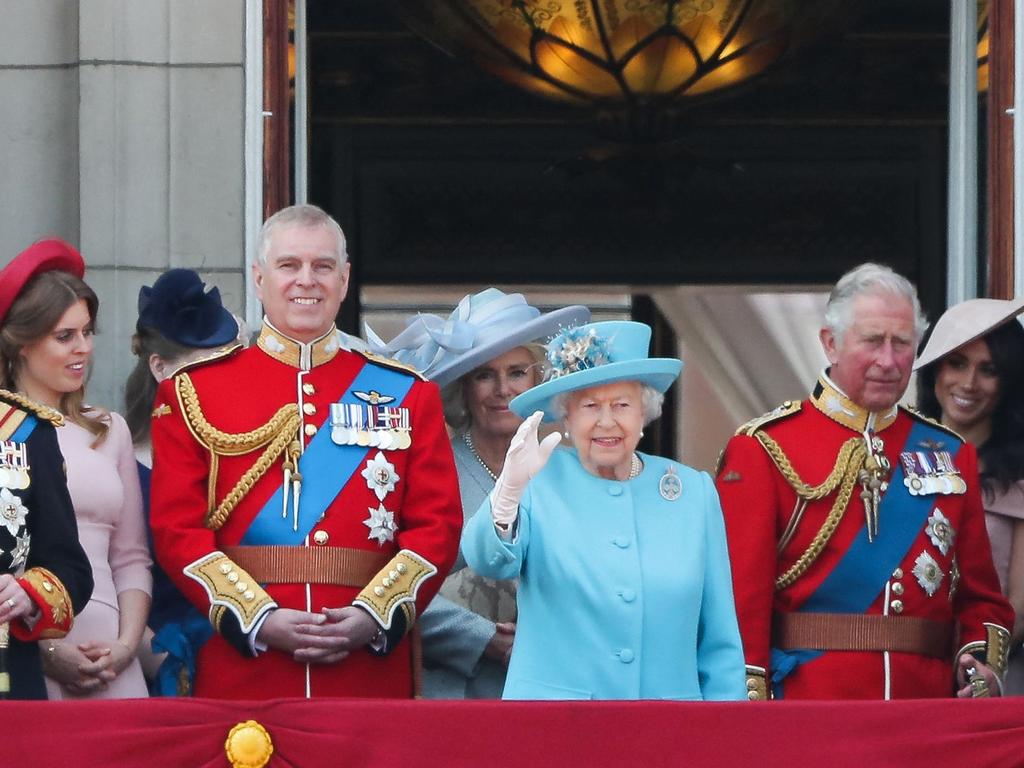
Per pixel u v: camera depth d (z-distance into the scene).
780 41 35.88
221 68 28.09
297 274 22.84
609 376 21.16
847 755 19.78
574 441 21.47
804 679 22.83
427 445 22.81
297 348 23.00
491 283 47.66
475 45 36.78
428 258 47.34
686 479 21.80
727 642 21.39
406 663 22.56
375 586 21.94
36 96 28.30
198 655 22.53
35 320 22.53
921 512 23.19
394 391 23.03
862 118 47.81
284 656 21.97
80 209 27.94
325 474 22.48
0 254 28.12
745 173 48.00
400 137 47.50
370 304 47.12
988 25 28.69
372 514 22.42
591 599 20.95
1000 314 25.58
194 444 22.52
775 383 46.22
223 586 21.81
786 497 23.12
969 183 28.83
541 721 19.78
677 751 19.77
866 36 47.22
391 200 47.44
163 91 28.05
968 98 28.84
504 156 47.88
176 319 24.91
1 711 19.66
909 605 22.94
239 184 28.00
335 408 22.78
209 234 27.94
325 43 46.94
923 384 26.81
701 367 46.34
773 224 48.03
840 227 47.78
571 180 47.84
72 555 21.42
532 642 21.08
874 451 23.25
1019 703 19.89
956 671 23.41
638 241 47.88
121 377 27.59
